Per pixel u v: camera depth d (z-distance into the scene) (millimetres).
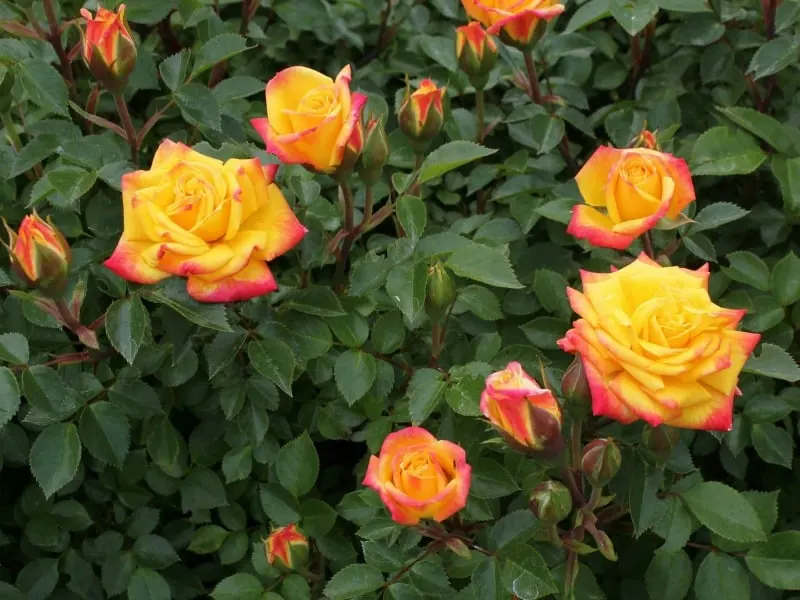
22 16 575
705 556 483
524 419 406
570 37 585
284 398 526
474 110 604
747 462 524
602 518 476
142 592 492
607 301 409
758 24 611
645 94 603
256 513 520
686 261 567
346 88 444
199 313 452
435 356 500
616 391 406
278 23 640
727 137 535
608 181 455
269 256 437
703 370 399
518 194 557
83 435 473
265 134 453
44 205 543
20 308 509
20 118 586
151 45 622
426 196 581
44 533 500
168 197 429
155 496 529
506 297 539
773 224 562
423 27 642
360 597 459
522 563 439
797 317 521
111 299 532
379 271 491
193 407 521
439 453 413
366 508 487
